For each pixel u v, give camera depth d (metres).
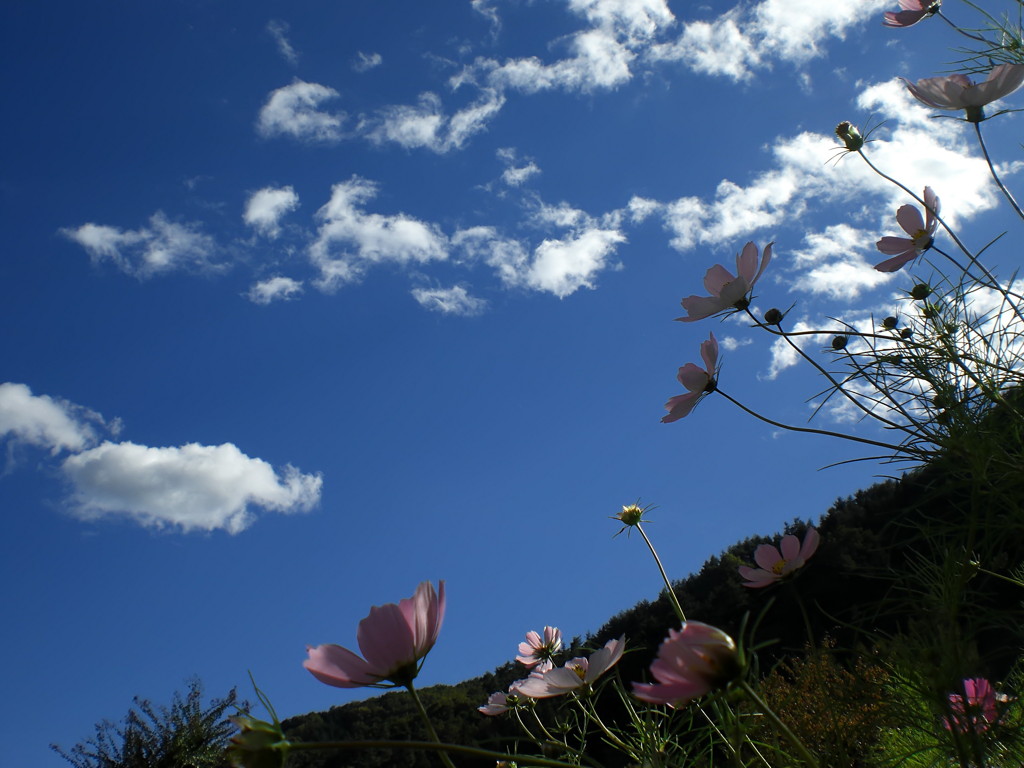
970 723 1.17
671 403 2.15
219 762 13.27
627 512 2.55
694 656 0.91
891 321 2.18
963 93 1.80
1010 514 1.49
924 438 1.73
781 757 1.34
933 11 2.15
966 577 1.43
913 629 1.36
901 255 2.08
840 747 1.31
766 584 1.79
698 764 1.46
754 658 1.21
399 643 1.16
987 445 1.60
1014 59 2.12
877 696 1.38
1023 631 1.31
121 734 13.16
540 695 1.75
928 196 2.06
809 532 1.76
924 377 1.87
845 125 2.11
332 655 1.18
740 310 2.09
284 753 0.98
